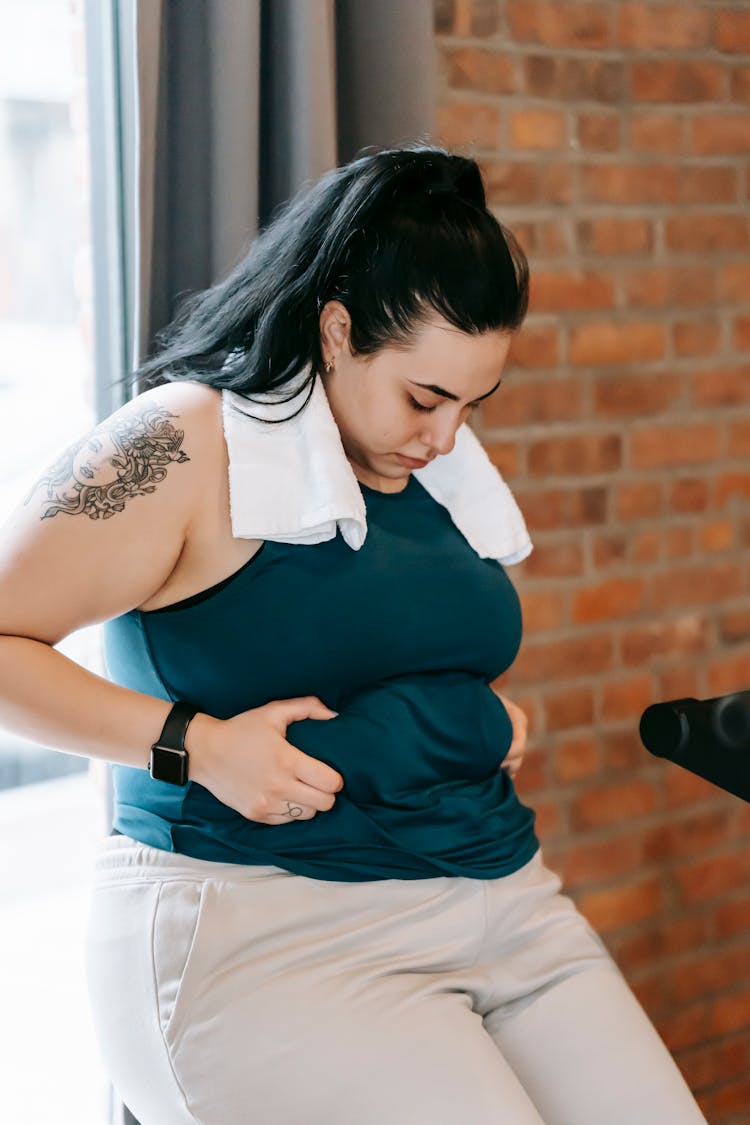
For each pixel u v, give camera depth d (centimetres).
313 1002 123
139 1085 128
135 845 134
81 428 233
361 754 132
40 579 120
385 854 132
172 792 131
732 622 239
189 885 128
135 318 162
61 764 275
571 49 208
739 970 246
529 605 218
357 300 128
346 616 131
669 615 232
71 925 264
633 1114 133
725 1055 247
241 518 125
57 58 231
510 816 144
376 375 130
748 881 246
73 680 123
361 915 130
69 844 286
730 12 222
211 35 161
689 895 239
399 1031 122
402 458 135
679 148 221
